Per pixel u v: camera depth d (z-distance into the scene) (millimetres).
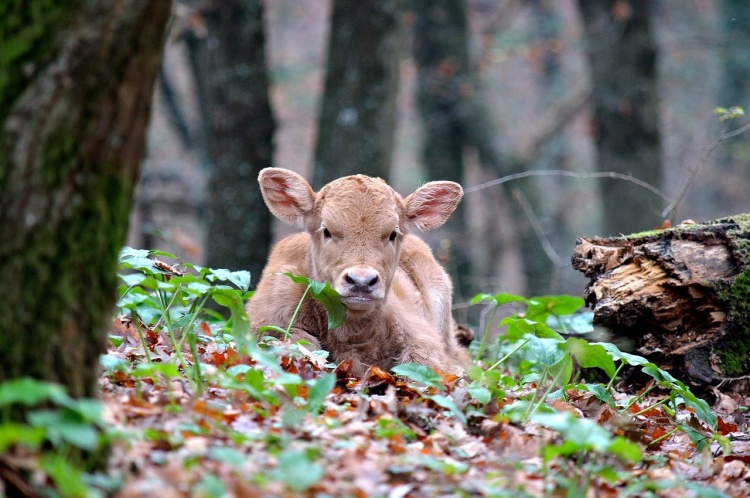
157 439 6629
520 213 40719
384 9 22406
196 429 6930
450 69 41000
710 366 11750
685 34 58188
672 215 16219
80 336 6070
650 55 32812
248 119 22750
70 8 5883
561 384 10758
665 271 11992
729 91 55188
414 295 13008
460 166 42625
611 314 11969
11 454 5582
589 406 10297
